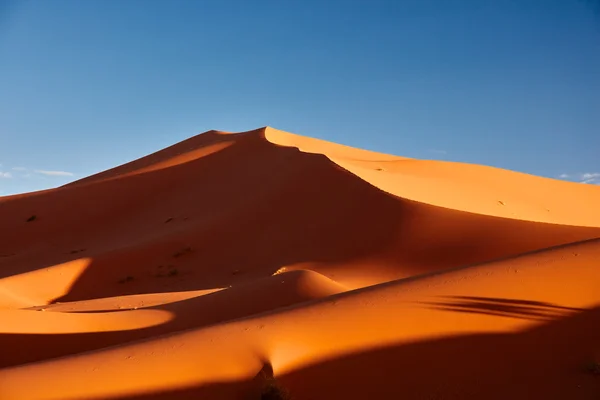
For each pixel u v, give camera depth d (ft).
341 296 44.21
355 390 30.09
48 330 55.98
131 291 116.98
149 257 129.39
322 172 142.92
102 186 194.90
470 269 46.16
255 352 33.12
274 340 34.47
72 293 120.06
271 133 215.10
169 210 169.89
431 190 160.25
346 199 128.26
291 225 128.06
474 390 29.14
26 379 32.53
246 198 152.05
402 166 205.05
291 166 156.04
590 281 39.24
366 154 246.06
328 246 113.80
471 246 99.76
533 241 97.55
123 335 56.59
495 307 37.06
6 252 169.99
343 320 37.17
